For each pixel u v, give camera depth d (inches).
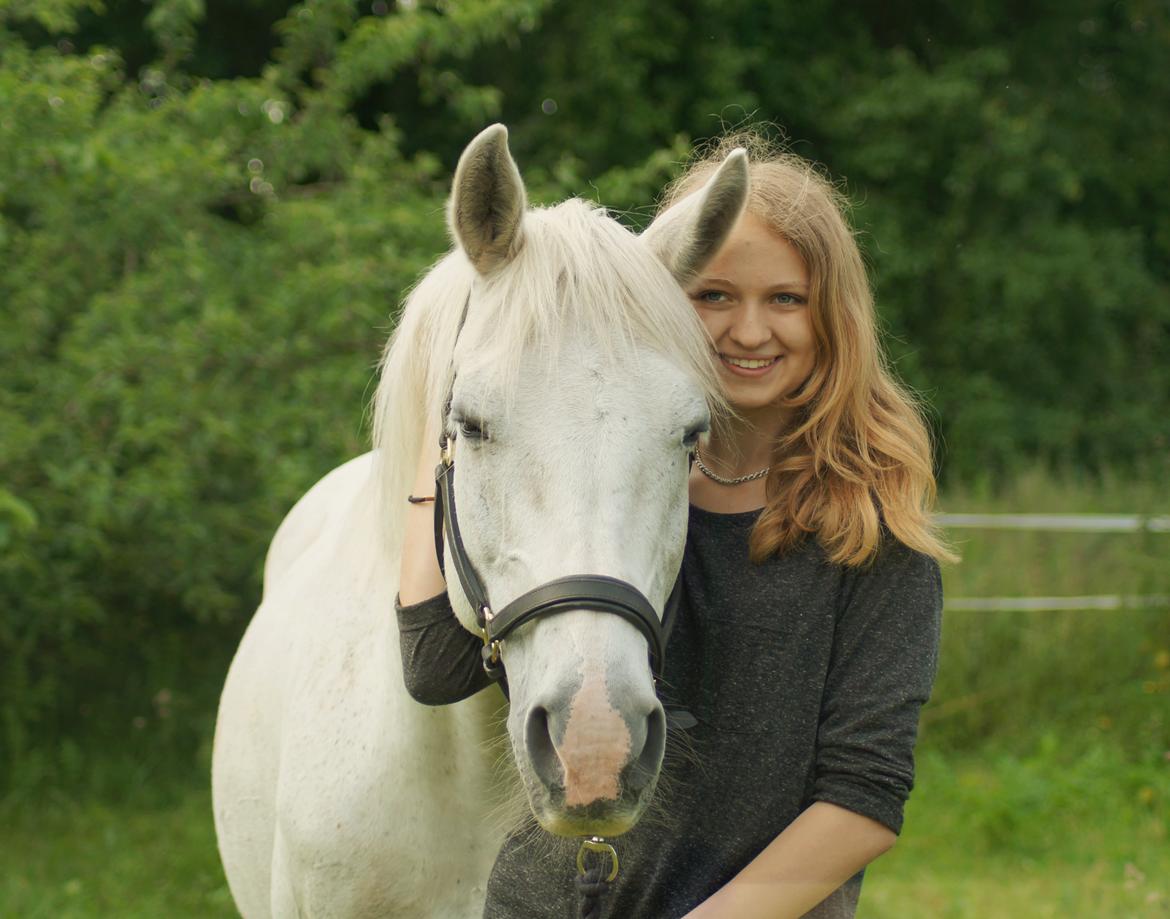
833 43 394.9
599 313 60.1
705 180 75.8
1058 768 202.4
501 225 62.8
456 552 63.2
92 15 325.1
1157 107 423.2
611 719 53.3
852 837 60.7
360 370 184.4
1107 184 412.2
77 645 217.0
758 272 66.6
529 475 58.2
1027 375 398.9
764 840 63.0
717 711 63.3
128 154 186.9
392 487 73.8
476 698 70.6
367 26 210.5
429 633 66.4
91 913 156.6
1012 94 390.6
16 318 189.3
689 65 374.3
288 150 210.4
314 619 82.9
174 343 177.9
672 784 63.7
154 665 225.5
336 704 76.7
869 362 67.6
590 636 55.1
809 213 67.1
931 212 396.2
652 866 63.4
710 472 68.6
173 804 200.1
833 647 63.9
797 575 63.9
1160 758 206.2
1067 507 278.8
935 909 158.2
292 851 76.9
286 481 177.5
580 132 354.3
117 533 198.4
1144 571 238.7
